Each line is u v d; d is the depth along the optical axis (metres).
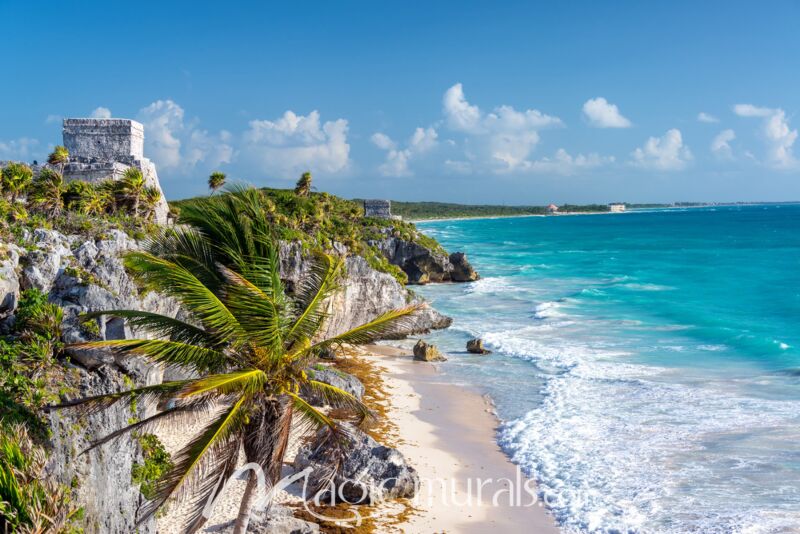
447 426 29.44
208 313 13.39
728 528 19.64
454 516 20.70
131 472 17.53
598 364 39.50
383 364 40.88
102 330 16.86
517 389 35.09
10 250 17.62
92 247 20.83
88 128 53.31
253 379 12.94
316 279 15.40
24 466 11.67
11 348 14.94
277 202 78.00
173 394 12.91
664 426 28.25
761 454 24.86
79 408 13.69
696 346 44.00
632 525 20.06
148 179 53.94
